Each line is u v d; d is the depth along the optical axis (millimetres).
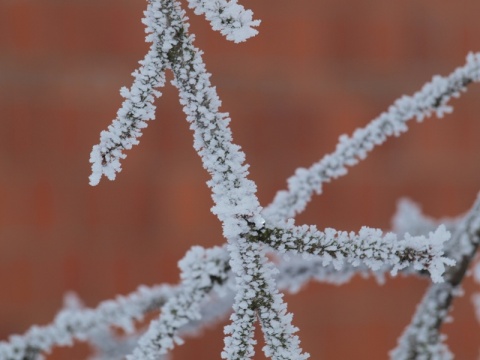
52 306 2068
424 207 2176
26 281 2062
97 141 2141
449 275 841
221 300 873
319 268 845
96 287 2098
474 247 838
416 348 842
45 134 2125
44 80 2145
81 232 2119
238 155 738
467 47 2189
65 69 2156
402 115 831
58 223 2107
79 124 2143
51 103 2135
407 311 2139
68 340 868
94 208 2131
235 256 733
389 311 2145
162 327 805
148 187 2156
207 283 815
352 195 2150
